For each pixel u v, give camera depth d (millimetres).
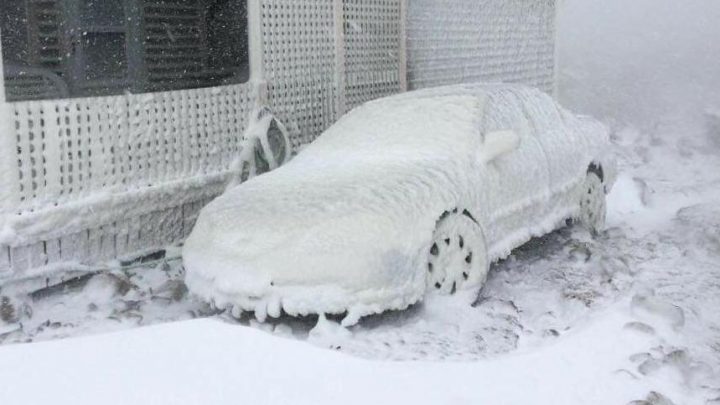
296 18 9789
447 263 6484
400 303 6043
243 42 9359
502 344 5824
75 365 4895
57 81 7684
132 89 8414
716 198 11164
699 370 5320
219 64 9273
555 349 5465
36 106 7055
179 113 8367
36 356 5027
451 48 13180
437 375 4891
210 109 8711
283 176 7117
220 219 6406
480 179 7000
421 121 7617
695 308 6684
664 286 7332
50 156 7180
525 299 6980
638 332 5820
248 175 9117
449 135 7336
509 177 7387
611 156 9539
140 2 8430
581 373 5141
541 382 4938
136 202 7855
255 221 6207
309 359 4977
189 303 7016
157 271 7879
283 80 9680
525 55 14750
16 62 7281
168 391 4555
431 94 7953
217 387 4609
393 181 6461
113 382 4660
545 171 7992
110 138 7680
